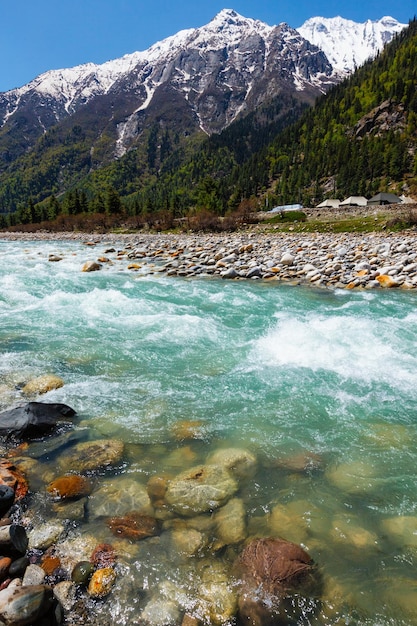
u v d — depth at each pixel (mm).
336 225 43969
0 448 4758
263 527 3586
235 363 7441
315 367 7219
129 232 68500
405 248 20766
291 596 2914
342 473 4383
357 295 13617
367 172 136625
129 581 3006
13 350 7973
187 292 14062
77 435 5059
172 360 7578
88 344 8383
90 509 3770
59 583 2961
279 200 141250
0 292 13367
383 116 162625
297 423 5414
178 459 4613
